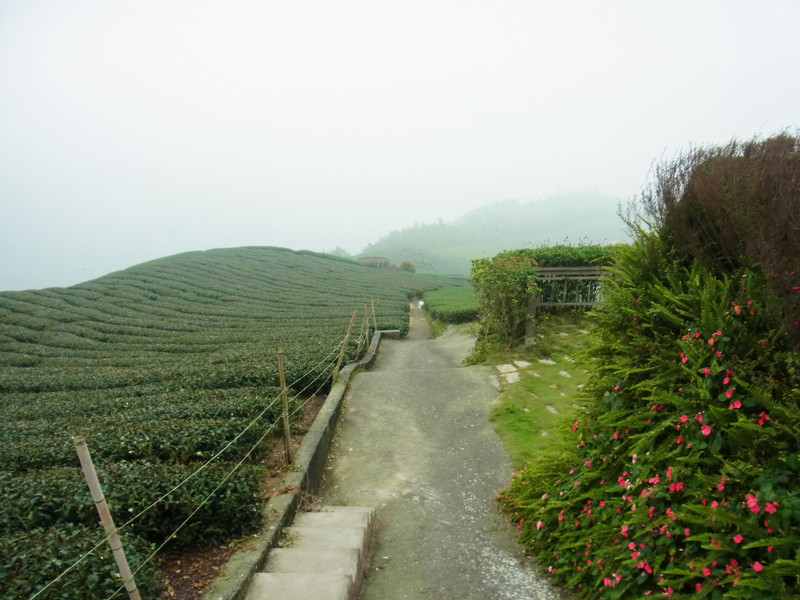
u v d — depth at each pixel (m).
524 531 4.61
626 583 3.23
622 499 3.56
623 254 4.79
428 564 4.39
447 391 8.83
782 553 2.51
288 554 3.97
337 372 9.74
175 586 3.59
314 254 54.97
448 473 6.18
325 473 6.39
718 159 4.03
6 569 3.22
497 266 10.75
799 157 3.45
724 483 2.91
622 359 4.24
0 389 11.60
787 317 3.00
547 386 8.51
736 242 3.73
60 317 22.91
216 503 4.24
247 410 7.36
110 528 2.83
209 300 30.81
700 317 3.70
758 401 3.04
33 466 5.84
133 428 6.55
